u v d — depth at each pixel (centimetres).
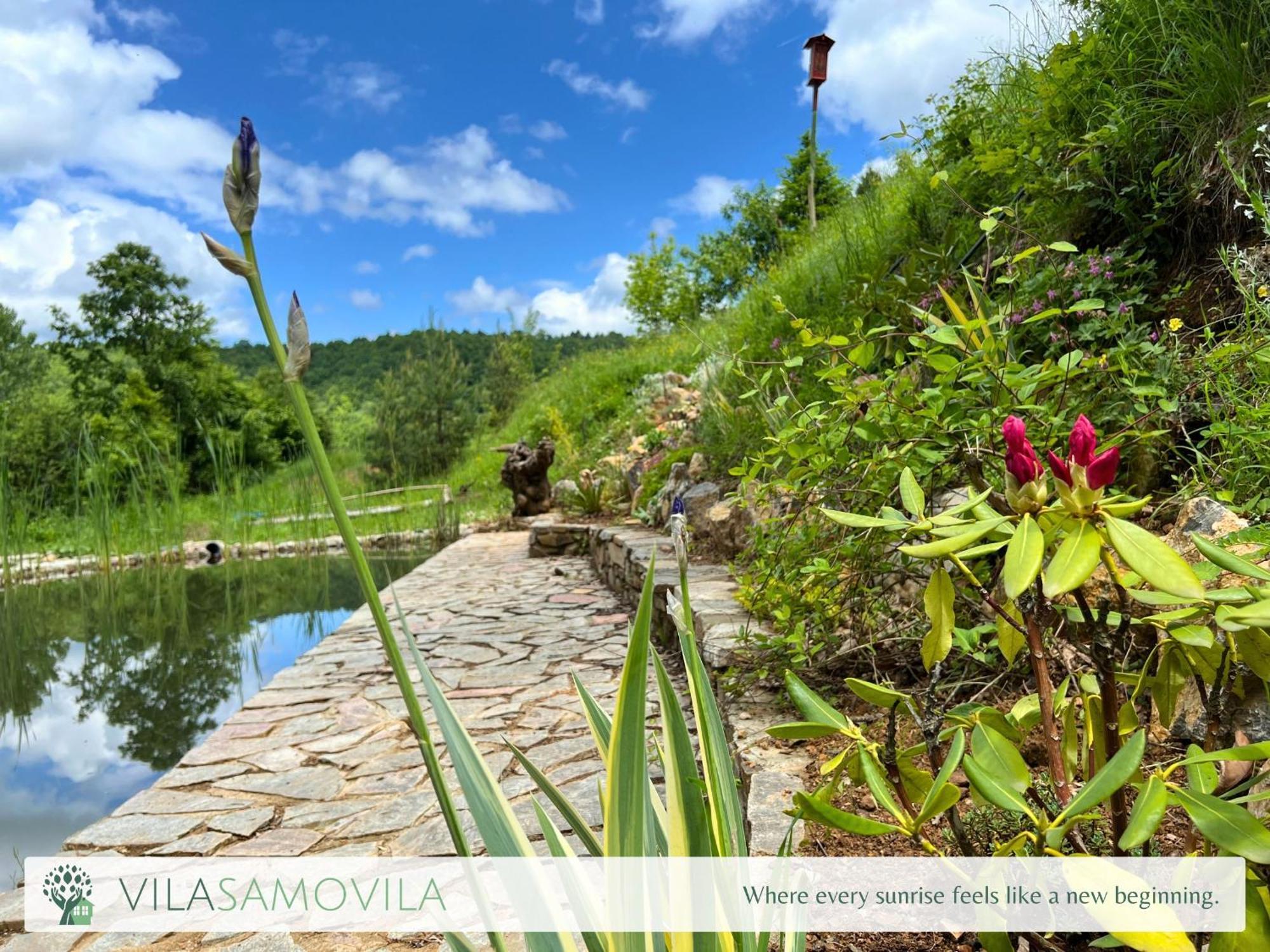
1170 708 118
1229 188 303
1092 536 86
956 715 113
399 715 392
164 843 270
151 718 477
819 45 911
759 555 353
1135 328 278
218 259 63
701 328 1152
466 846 79
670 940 104
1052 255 342
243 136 63
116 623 779
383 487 1861
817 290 675
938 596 112
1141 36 360
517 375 2348
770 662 292
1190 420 258
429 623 605
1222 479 222
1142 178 344
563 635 545
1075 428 90
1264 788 118
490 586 757
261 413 2922
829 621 287
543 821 113
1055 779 104
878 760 117
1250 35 310
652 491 841
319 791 308
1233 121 309
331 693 434
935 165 526
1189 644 100
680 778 104
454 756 102
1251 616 88
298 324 67
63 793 364
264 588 964
